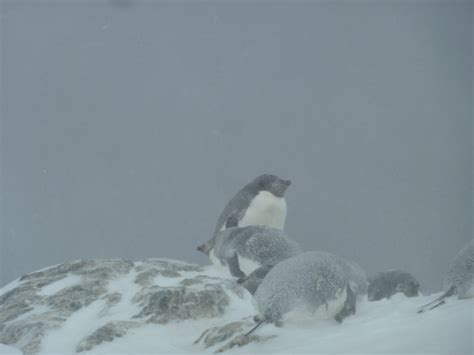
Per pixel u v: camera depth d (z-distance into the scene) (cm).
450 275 1572
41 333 1666
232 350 1416
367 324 1431
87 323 1728
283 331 1480
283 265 1603
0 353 1573
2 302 1936
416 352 1162
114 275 2047
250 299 1812
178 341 1561
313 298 1499
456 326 1243
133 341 1561
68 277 2064
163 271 2048
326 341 1335
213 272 2077
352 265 1766
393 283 1816
